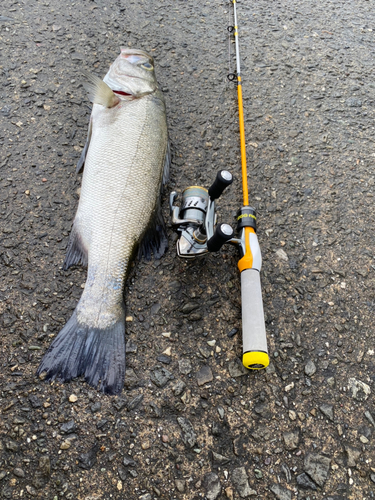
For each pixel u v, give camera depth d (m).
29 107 0.73
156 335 0.59
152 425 0.53
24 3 0.86
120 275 0.57
